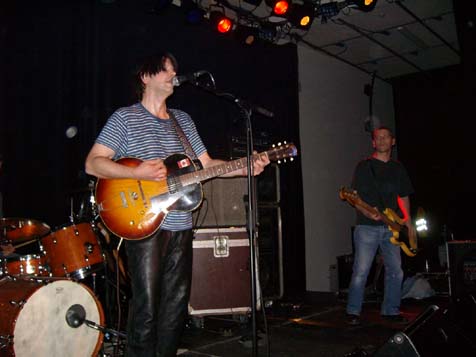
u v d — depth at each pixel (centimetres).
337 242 748
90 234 326
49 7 413
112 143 232
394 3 603
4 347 254
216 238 422
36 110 397
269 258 484
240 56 605
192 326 411
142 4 490
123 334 295
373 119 868
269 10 588
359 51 764
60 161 408
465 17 504
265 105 631
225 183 441
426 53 786
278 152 266
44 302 269
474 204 859
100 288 379
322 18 573
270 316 443
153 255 230
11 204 374
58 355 276
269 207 490
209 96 558
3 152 373
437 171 898
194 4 515
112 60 459
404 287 533
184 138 256
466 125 870
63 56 420
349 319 405
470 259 412
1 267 299
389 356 184
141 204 236
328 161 751
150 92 248
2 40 378
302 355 314
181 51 531
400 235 418
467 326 327
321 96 754
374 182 421
